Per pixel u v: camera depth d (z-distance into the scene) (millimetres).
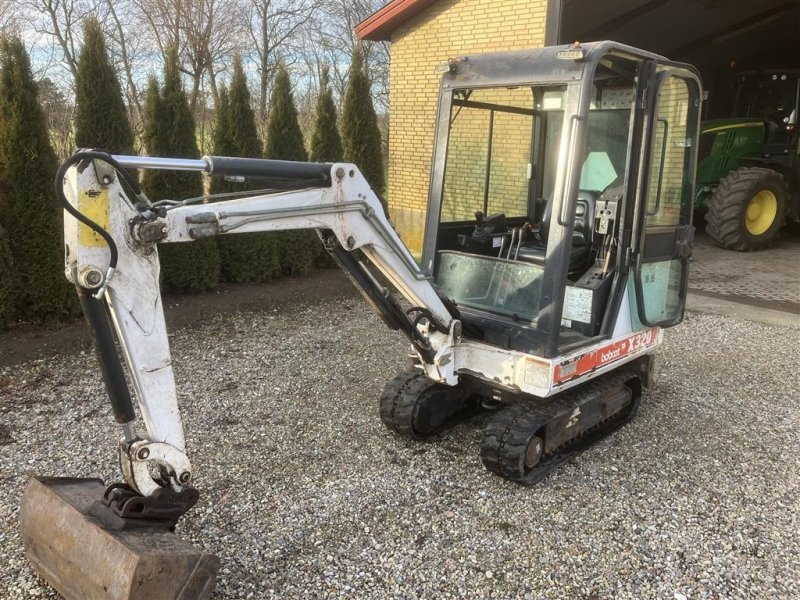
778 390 4941
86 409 4262
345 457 3707
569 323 3686
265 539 2926
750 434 4152
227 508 3166
